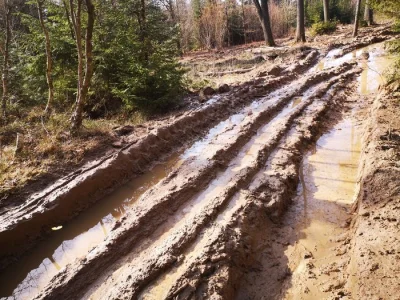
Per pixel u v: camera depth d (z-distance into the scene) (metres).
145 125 9.40
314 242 5.11
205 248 4.60
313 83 13.92
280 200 5.96
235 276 4.35
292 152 7.79
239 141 8.48
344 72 15.36
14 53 11.31
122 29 10.95
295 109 10.49
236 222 5.22
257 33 33.19
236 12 31.97
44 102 10.88
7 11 9.89
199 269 4.29
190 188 6.46
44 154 7.39
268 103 11.62
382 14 8.76
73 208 6.11
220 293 3.97
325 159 7.79
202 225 5.20
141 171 7.52
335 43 23.41
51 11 11.02
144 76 10.12
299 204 6.16
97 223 5.98
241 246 4.76
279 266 4.68
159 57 10.72
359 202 5.44
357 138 8.72
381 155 6.20
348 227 5.36
